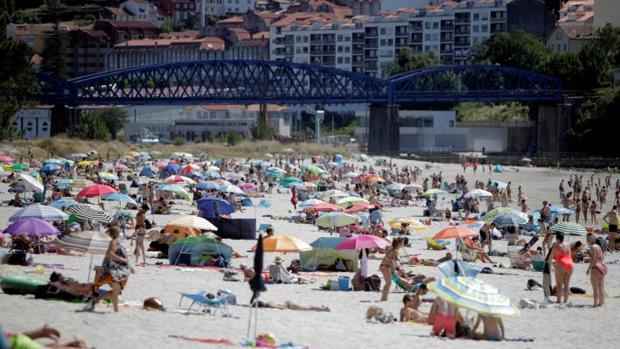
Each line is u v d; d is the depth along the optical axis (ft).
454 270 477.77
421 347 348.18
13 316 350.23
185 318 368.07
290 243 495.82
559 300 465.47
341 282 476.54
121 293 403.95
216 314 383.45
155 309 380.58
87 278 457.27
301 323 379.35
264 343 331.16
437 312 372.17
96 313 362.12
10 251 513.86
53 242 533.14
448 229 601.62
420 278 484.74
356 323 387.55
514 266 599.57
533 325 415.03
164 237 561.84
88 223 618.85
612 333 405.80
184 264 531.50
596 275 460.55
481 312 360.28
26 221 513.04
